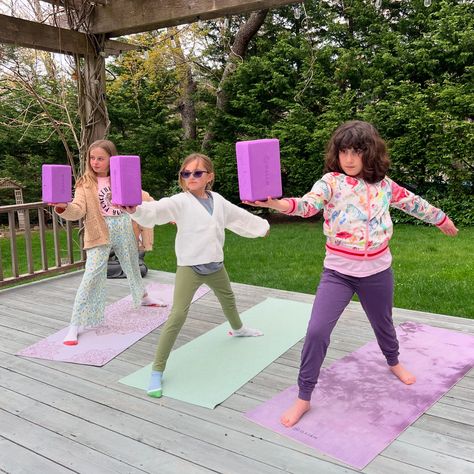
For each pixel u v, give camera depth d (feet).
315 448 6.49
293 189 31.35
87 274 10.72
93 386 8.47
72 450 6.63
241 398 7.89
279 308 12.23
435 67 28.55
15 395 8.20
